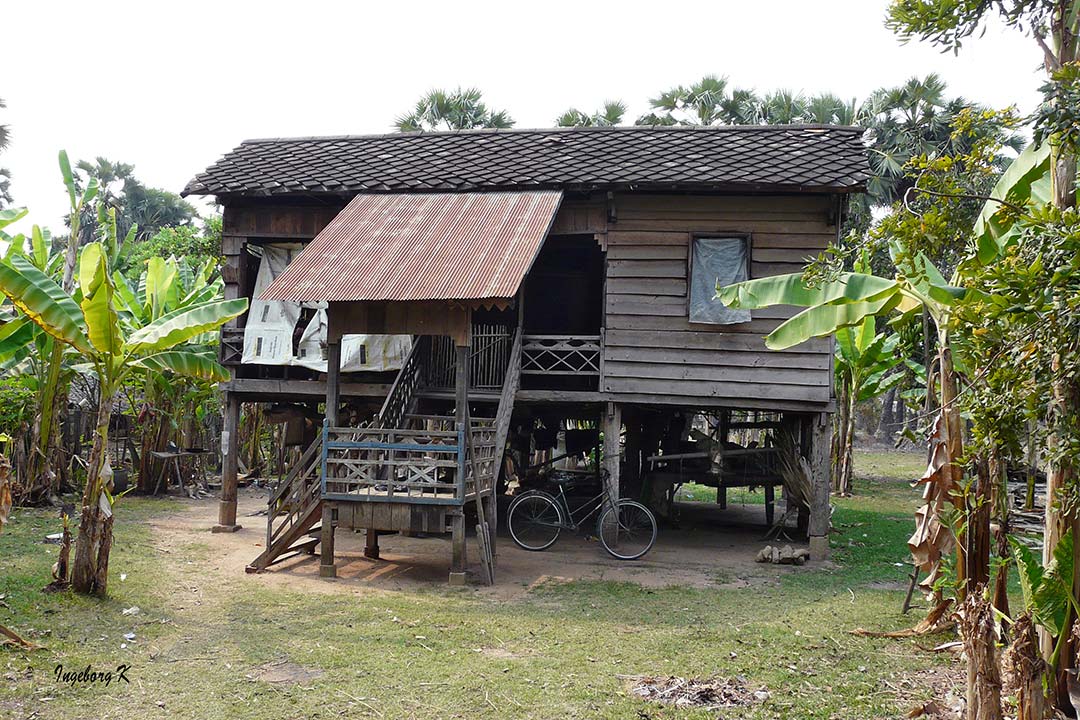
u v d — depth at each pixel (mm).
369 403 13586
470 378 13234
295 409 13891
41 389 13336
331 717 5520
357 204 12227
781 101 24422
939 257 7840
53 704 5539
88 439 16922
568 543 13180
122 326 11969
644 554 11984
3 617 7199
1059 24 5531
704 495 20953
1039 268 4199
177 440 17531
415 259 10367
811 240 12000
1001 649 5641
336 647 7031
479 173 12695
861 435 35156
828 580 10508
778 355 11938
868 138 23703
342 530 13883
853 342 18641
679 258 12250
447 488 9953
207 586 9195
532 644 7312
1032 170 6613
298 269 10344
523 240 10578
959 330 5633
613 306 12359
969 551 7098
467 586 9742
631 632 7758
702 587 9977
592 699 5938
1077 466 4504
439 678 6312
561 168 12461
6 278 7492
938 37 5477
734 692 6125
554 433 17359
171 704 5648
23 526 11688
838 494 20375
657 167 12172
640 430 15805
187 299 13477
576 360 14977
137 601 8227
